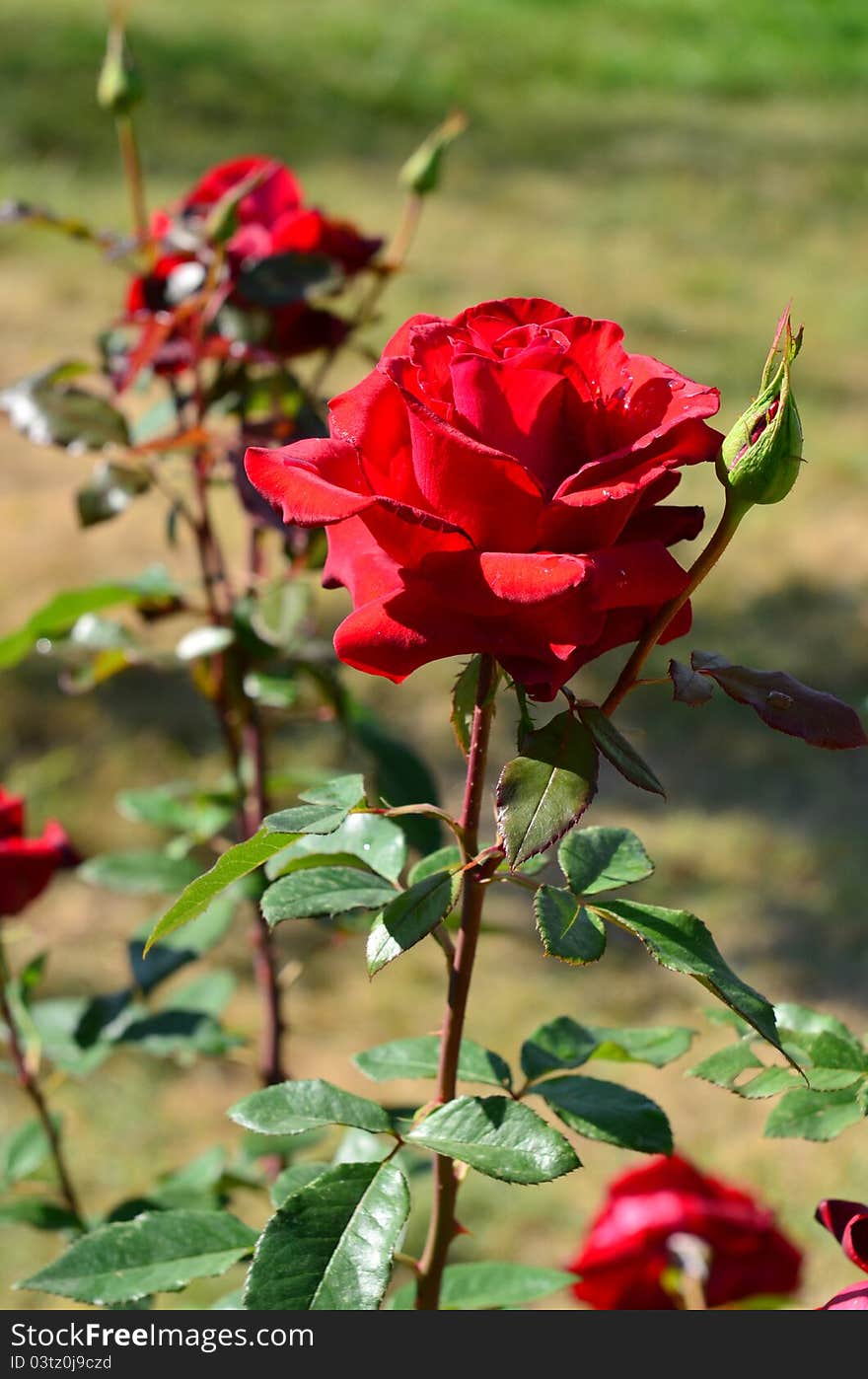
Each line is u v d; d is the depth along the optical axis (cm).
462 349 83
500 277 477
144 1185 182
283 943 229
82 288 438
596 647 83
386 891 87
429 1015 214
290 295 117
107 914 231
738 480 81
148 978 125
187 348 122
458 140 626
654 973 223
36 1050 121
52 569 303
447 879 83
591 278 485
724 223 552
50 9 682
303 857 89
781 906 237
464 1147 84
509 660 80
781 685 83
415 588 81
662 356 422
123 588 128
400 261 129
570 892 83
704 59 774
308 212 122
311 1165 94
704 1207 105
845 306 471
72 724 266
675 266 502
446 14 790
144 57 638
